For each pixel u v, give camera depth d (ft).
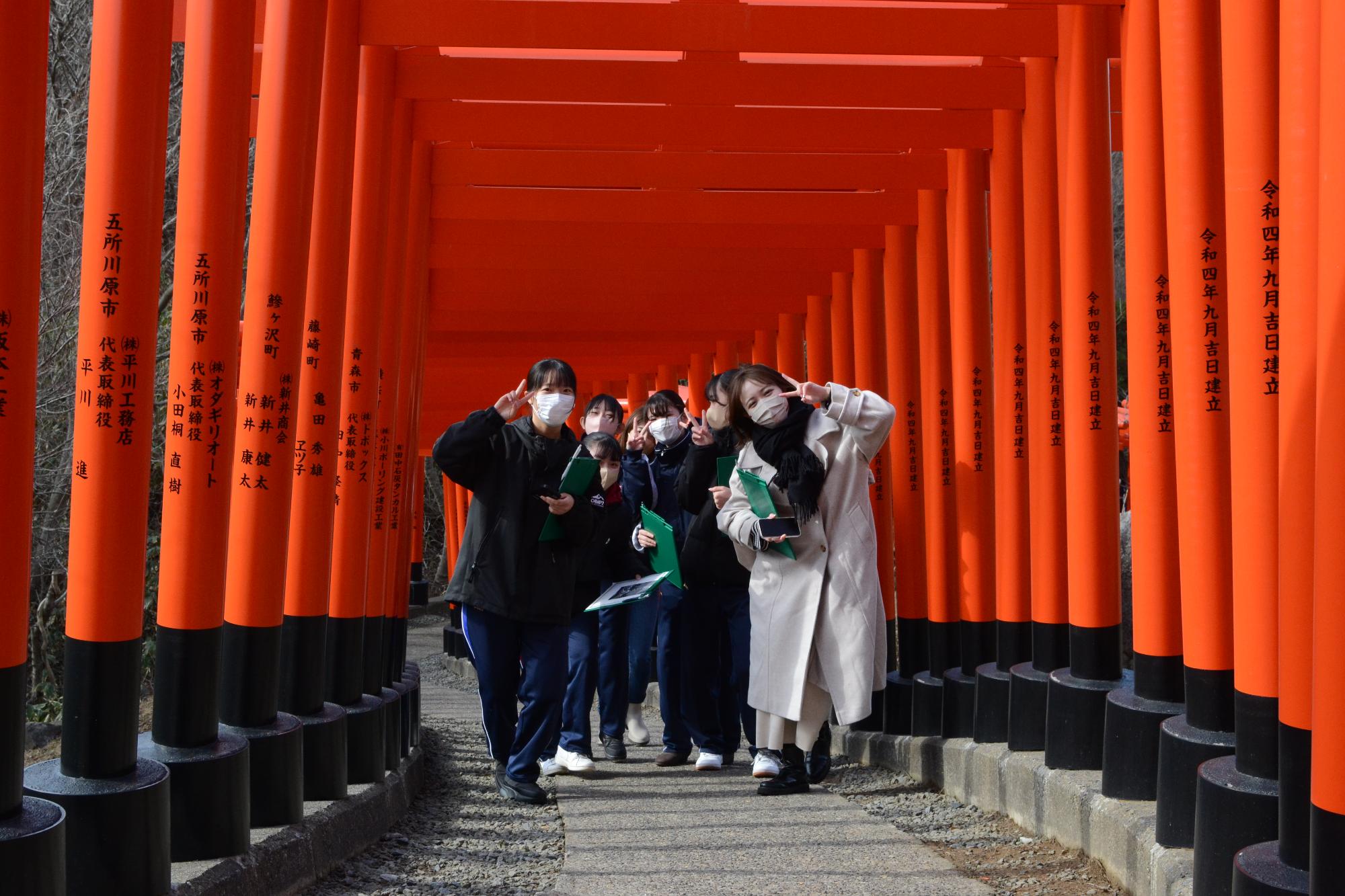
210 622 11.10
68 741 9.61
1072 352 14.83
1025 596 17.54
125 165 9.60
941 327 21.59
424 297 22.97
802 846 12.51
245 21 11.28
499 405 14.66
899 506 22.20
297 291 12.78
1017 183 18.57
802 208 24.20
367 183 17.28
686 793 16.20
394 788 15.25
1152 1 13.01
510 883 11.62
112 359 9.60
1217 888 9.23
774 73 18.80
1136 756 12.09
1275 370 9.52
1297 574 8.12
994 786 15.23
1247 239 9.74
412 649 54.70
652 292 31.55
